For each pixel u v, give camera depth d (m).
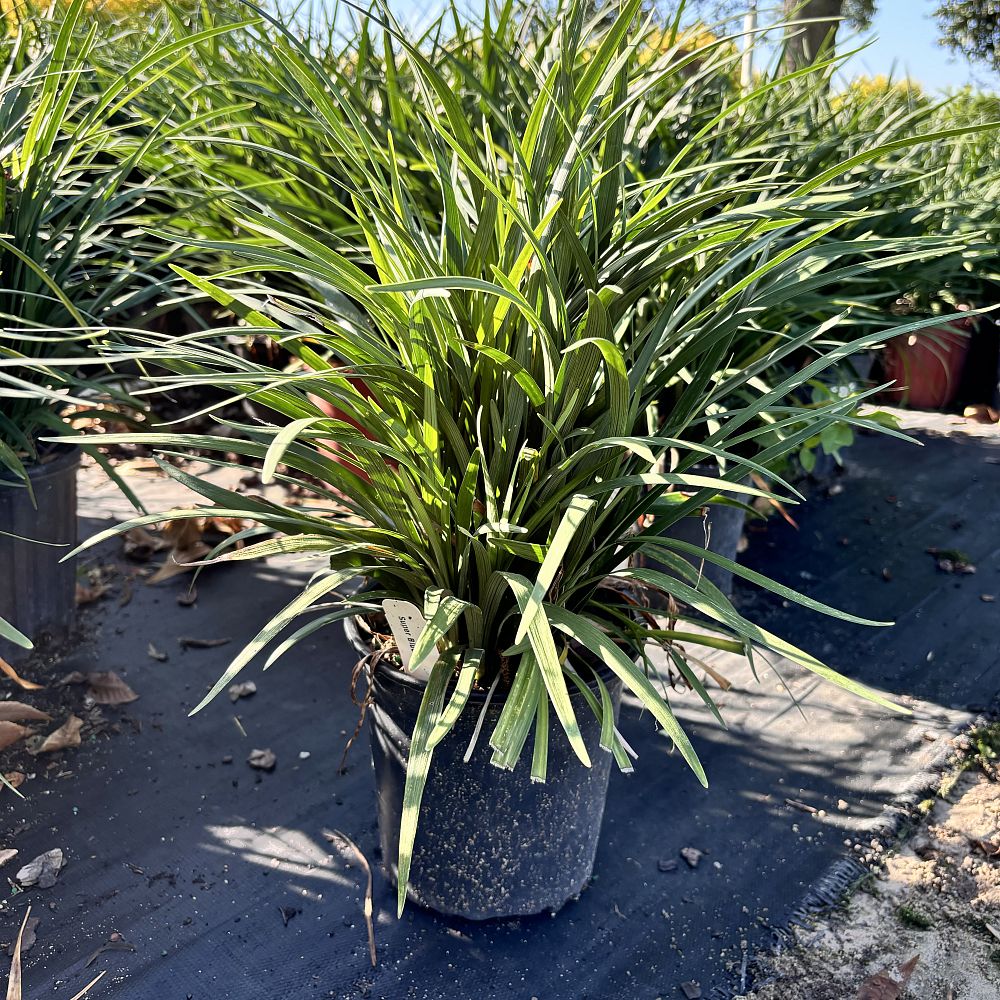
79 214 2.00
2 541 1.77
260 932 1.31
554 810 1.23
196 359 1.18
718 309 1.27
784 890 1.42
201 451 3.03
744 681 1.98
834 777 1.68
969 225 2.62
